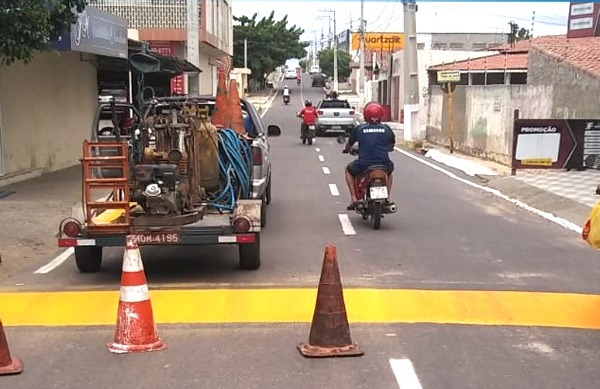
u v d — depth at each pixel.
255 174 10.02
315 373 5.03
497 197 14.35
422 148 26.58
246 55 74.81
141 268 5.60
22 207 12.27
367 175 10.78
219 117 10.20
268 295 7.04
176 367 5.17
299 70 118.19
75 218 7.64
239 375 5.00
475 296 6.98
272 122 43.66
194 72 22.91
